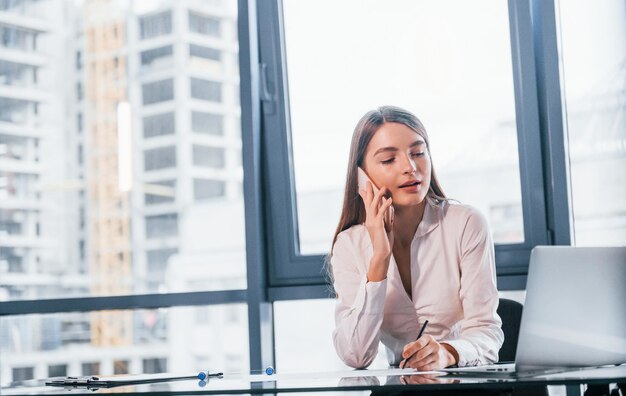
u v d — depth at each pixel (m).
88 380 2.23
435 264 2.96
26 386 2.26
